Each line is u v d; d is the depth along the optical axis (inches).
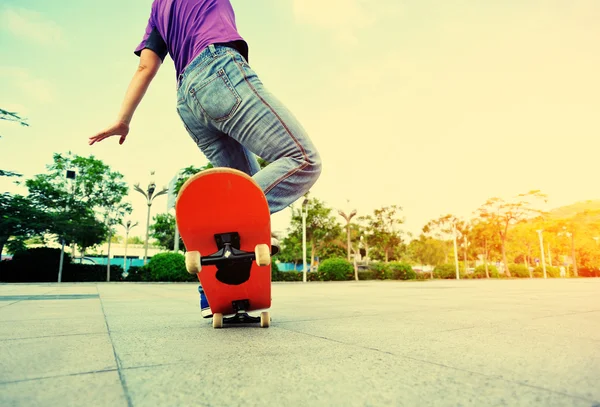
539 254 2267.5
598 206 2057.1
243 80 72.7
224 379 40.5
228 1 83.6
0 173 710.5
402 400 33.5
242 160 87.6
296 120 75.2
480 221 1690.5
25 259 763.4
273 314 119.3
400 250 1755.7
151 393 35.5
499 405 32.0
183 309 141.7
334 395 35.0
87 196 1126.4
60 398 33.7
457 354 54.6
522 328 84.4
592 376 42.1
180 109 83.4
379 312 127.3
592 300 194.5
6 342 64.5
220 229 67.1
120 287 461.7
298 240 1248.8
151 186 921.5
